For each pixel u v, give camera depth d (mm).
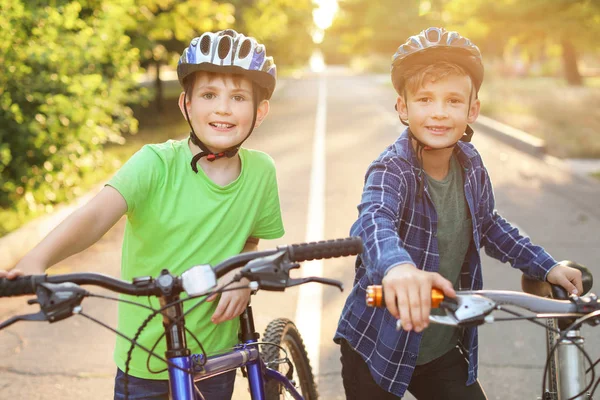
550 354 1856
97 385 4184
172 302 1805
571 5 21797
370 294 1721
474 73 2328
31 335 4910
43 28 8852
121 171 2264
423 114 2320
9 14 8297
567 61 36875
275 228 2623
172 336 1961
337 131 16953
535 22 22859
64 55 9062
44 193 8961
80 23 9719
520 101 26219
